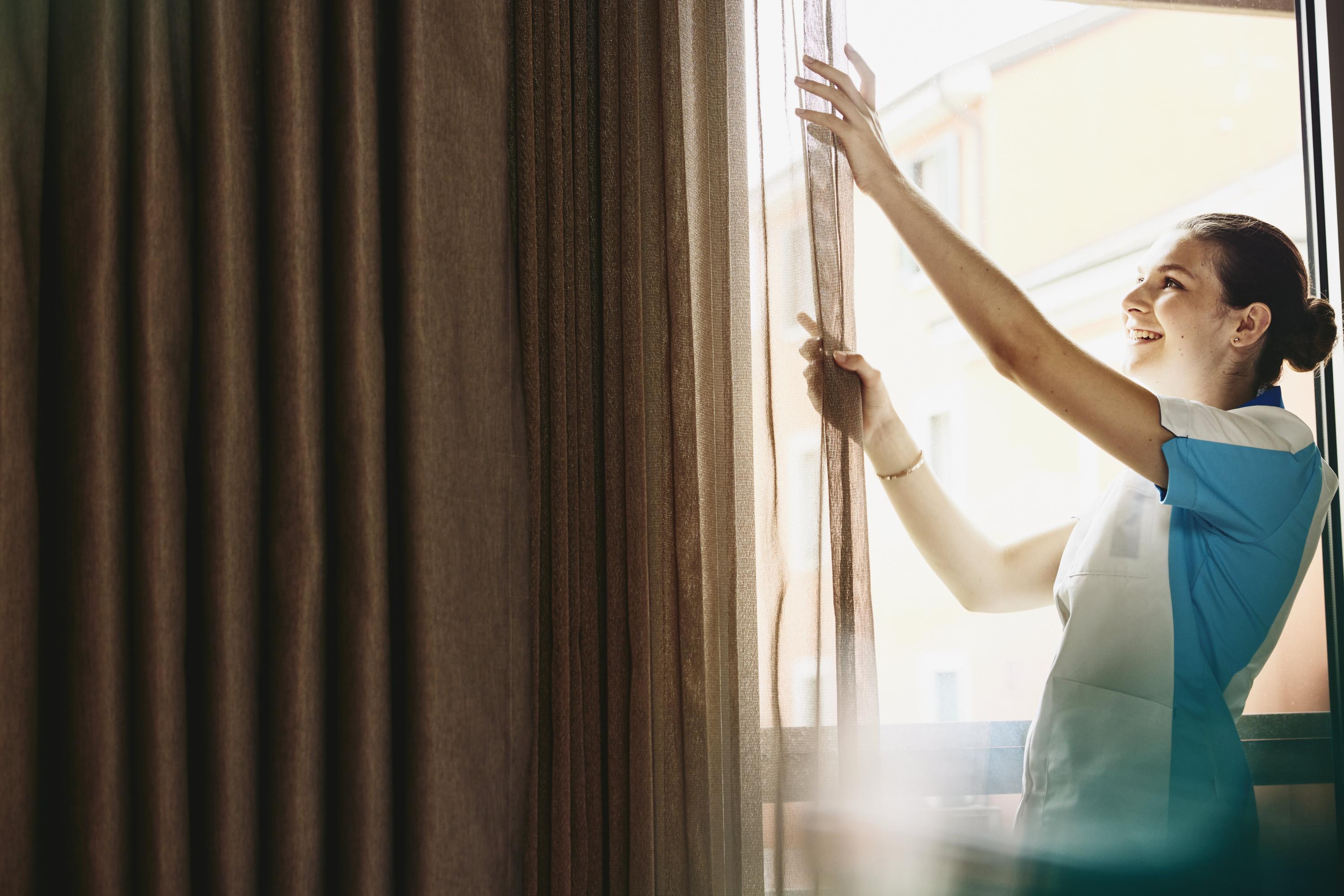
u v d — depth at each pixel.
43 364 0.82
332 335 0.87
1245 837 1.16
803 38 1.18
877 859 1.09
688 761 1.00
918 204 1.19
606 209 1.05
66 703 0.77
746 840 1.05
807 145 1.15
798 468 1.12
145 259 0.80
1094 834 1.16
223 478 0.80
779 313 1.14
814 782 1.08
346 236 0.86
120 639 0.77
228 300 0.82
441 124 0.91
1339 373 1.32
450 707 0.85
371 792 0.81
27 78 0.80
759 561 1.11
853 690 1.09
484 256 0.93
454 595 0.86
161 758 0.76
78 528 0.78
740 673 1.07
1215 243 1.31
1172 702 1.18
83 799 0.75
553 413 0.99
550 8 1.05
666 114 1.07
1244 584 1.20
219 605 0.79
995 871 1.17
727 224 1.10
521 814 0.93
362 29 0.88
